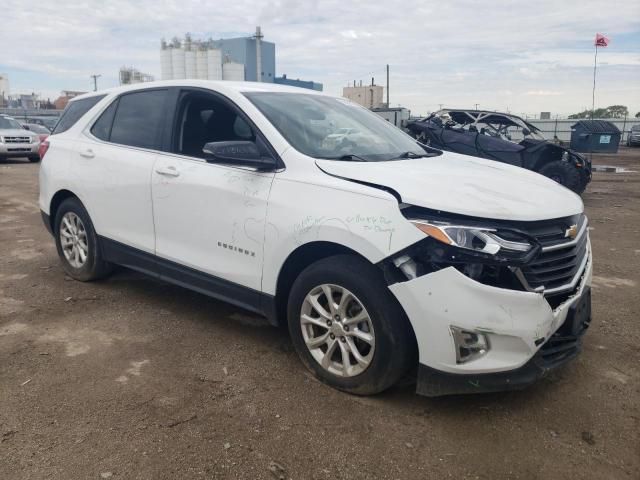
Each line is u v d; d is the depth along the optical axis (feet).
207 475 8.36
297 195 10.88
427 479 8.41
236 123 12.82
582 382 11.39
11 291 16.15
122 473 8.36
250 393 10.68
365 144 12.80
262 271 11.53
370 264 9.93
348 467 8.62
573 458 8.95
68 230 17.03
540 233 9.84
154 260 14.10
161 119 14.23
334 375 10.73
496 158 38.40
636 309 15.66
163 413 9.94
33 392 10.56
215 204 12.30
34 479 8.18
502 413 10.18
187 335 13.34
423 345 9.42
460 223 9.25
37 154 62.23
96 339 13.01
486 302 9.05
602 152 83.71
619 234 26.27
